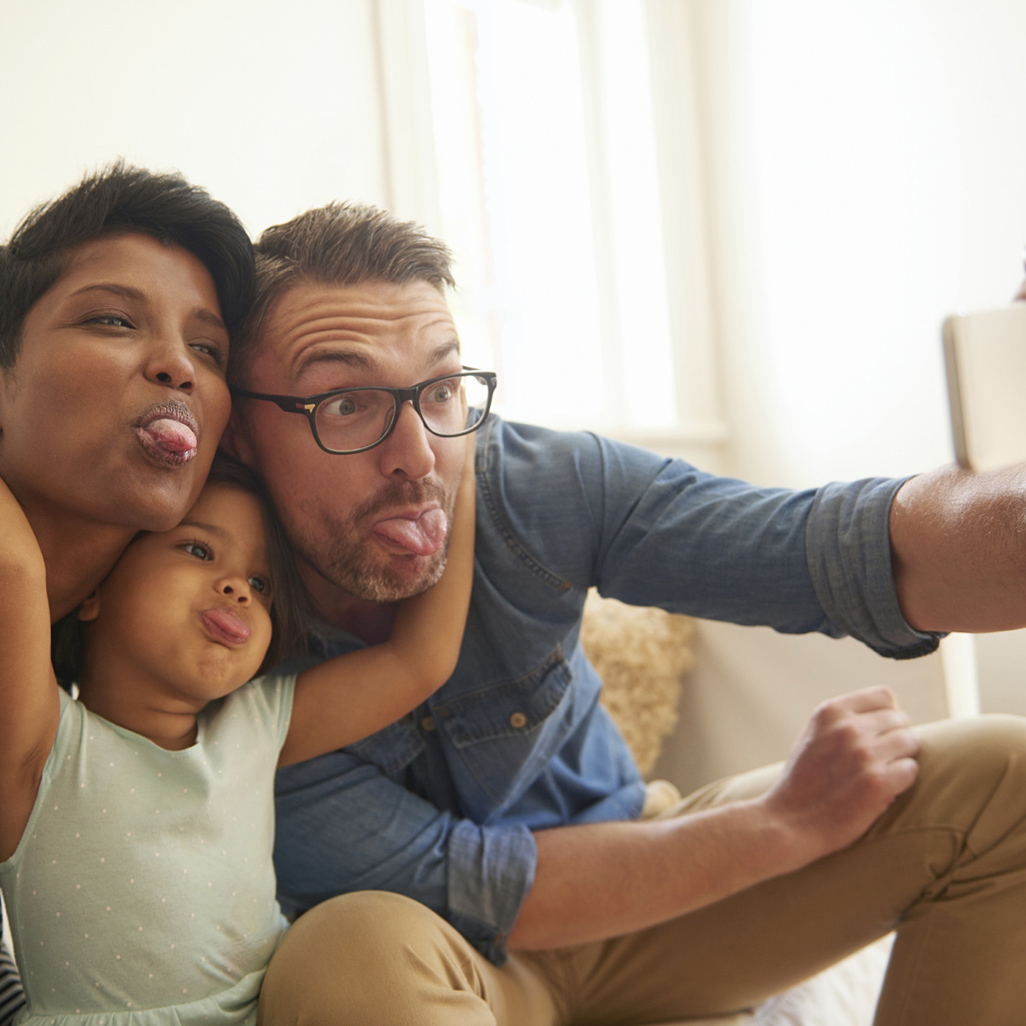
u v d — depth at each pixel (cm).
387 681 81
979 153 176
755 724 155
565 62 225
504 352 215
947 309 182
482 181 212
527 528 91
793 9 208
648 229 219
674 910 83
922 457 187
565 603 92
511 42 219
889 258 192
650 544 88
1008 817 83
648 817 115
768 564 82
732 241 224
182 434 65
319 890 83
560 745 98
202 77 160
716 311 227
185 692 71
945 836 85
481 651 92
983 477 71
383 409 77
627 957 93
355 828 83
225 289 74
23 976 66
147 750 69
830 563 78
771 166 214
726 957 91
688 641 161
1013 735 86
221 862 70
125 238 67
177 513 67
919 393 187
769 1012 100
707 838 85
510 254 217
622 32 221
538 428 99
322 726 80
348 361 76
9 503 62
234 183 163
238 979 71
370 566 78
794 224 210
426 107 185
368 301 77
